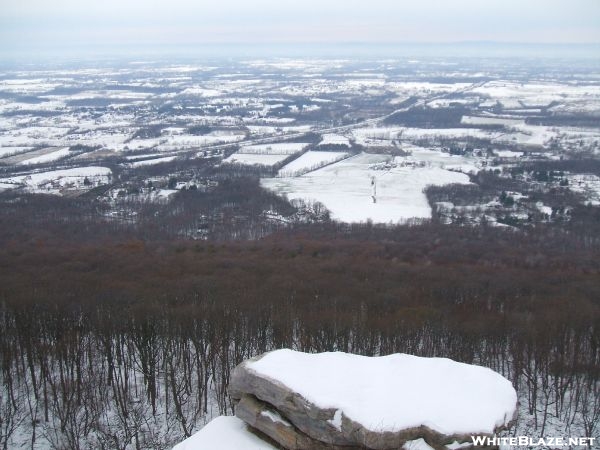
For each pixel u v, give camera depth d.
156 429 86.50
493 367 96.06
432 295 114.88
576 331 93.69
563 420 86.62
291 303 105.81
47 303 100.69
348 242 168.50
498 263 147.88
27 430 85.31
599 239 183.62
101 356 98.56
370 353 93.12
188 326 95.12
